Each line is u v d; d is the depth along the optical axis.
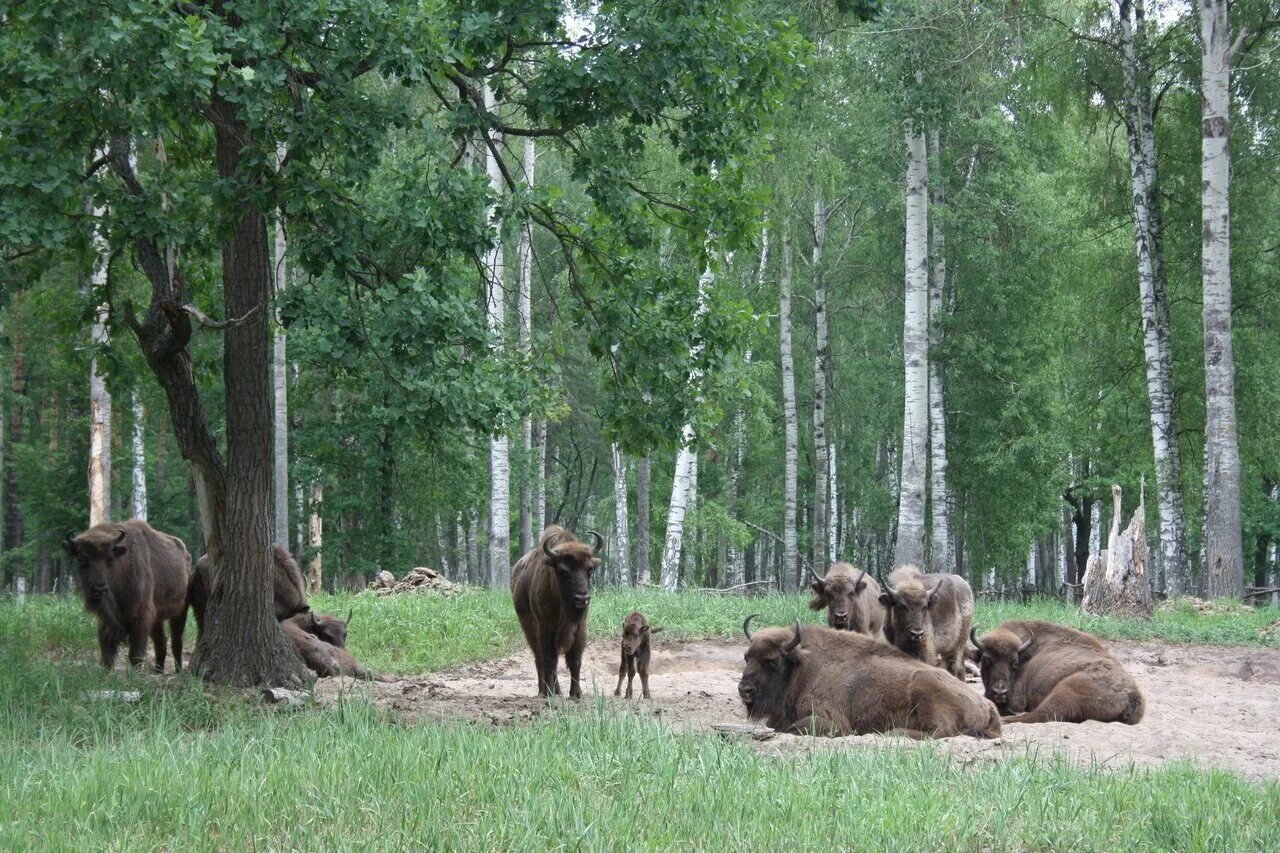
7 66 12.85
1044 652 16.20
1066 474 51.38
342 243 14.34
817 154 37.94
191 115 14.29
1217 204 33.84
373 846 7.47
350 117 13.99
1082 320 45.59
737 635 25.44
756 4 31.66
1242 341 40.84
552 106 15.84
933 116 33.09
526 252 37.81
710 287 17.81
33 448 50.16
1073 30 38.12
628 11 15.30
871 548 67.81
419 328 14.57
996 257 43.84
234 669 15.41
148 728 11.88
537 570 16.06
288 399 41.47
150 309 15.59
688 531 50.06
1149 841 8.64
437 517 50.41
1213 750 13.59
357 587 41.31
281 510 34.25
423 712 13.95
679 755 10.27
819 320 47.47
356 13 13.21
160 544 17.91
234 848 7.66
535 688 19.03
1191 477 43.62
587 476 69.31
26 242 12.91
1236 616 30.28
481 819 8.20
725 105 16.72
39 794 8.71
